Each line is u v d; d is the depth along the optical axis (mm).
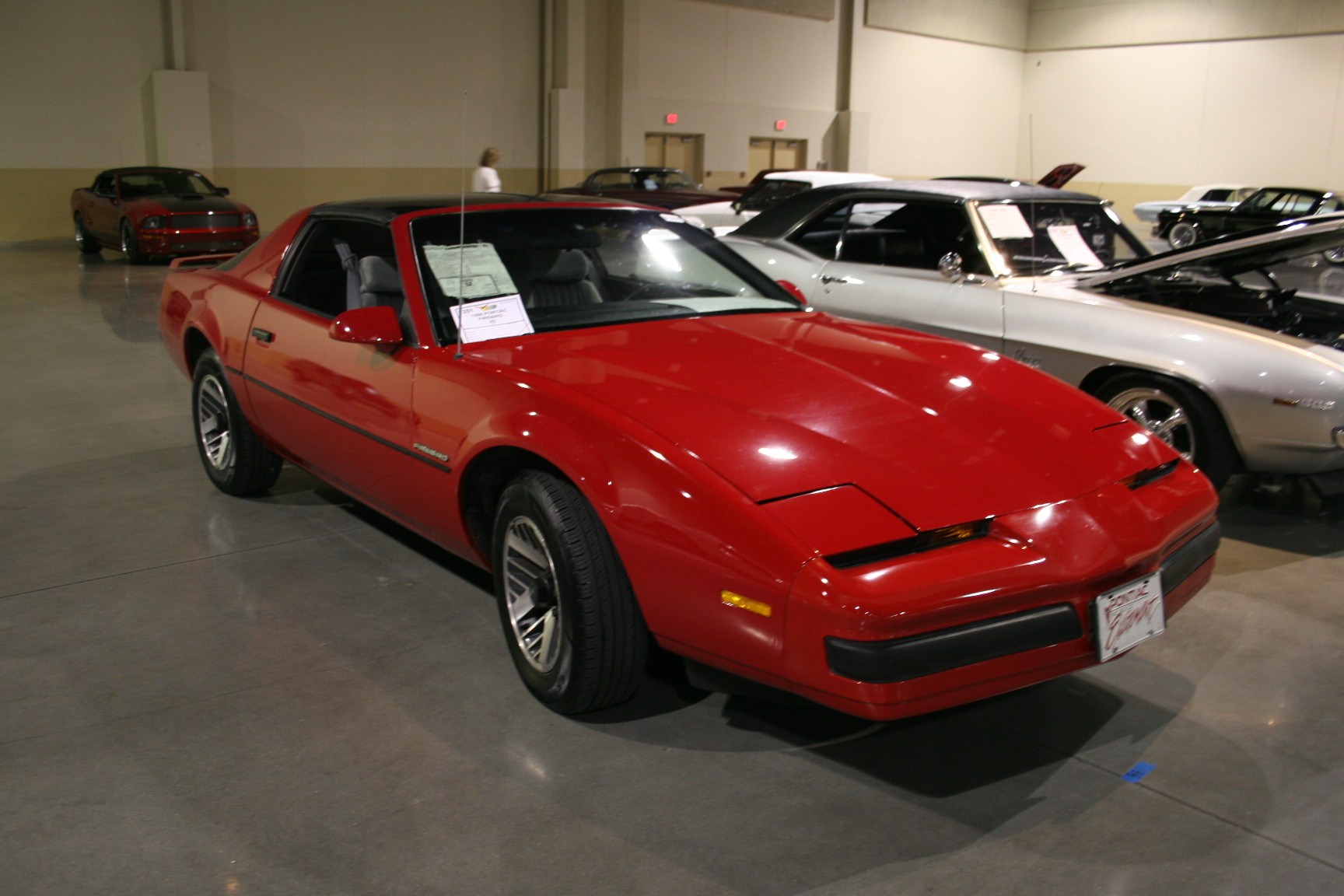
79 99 15086
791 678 1951
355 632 2916
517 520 2447
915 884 1877
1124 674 2727
